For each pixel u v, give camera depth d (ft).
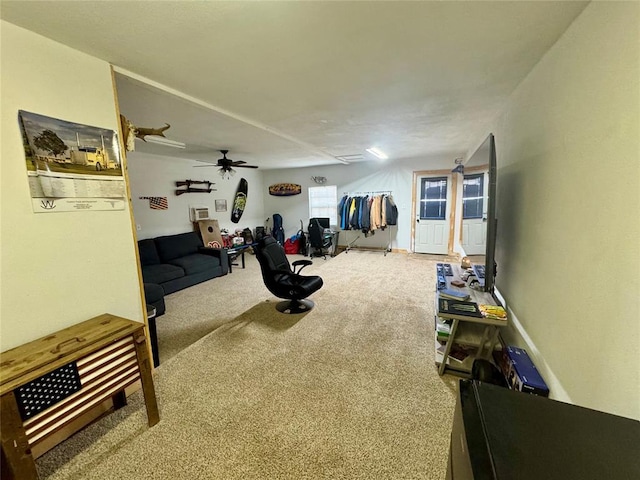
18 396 3.68
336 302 11.41
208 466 4.45
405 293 12.35
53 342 4.56
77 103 5.19
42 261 4.82
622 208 3.07
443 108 8.68
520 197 6.59
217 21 4.36
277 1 3.92
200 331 9.32
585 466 1.82
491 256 6.97
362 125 10.64
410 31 4.69
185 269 14.12
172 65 5.83
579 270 3.94
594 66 3.71
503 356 6.18
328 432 5.06
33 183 4.66
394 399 5.85
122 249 6.03
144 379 5.15
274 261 10.87
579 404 3.88
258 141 13.00
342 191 22.72
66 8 3.97
